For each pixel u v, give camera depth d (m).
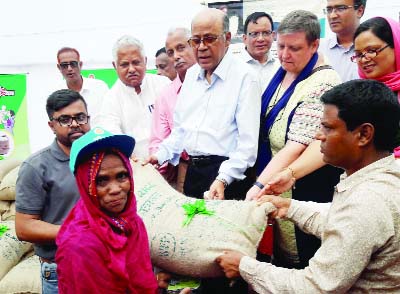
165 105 2.94
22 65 5.03
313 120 2.11
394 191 1.37
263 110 2.42
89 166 1.56
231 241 1.84
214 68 2.38
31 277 3.05
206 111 2.41
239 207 1.95
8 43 4.98
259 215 1.90
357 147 1.44
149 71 4.75
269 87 2.44
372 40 2.22
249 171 2.39
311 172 2.12
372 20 2.26
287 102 2.27
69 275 1.51
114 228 1.60
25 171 2.09
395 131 1.43
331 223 1.44
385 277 1.39
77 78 4.18
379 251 1.38
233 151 2.39
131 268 1.60
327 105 1.45
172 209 2.02
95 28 4.83
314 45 2.23
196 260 1.86
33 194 2.08
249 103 2.30
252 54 3.81
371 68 2.26
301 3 4.18
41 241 2.07
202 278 2.03
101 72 4.88
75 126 2.10
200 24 2.30
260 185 2.11
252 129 2.29
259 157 2.42
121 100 3.18
